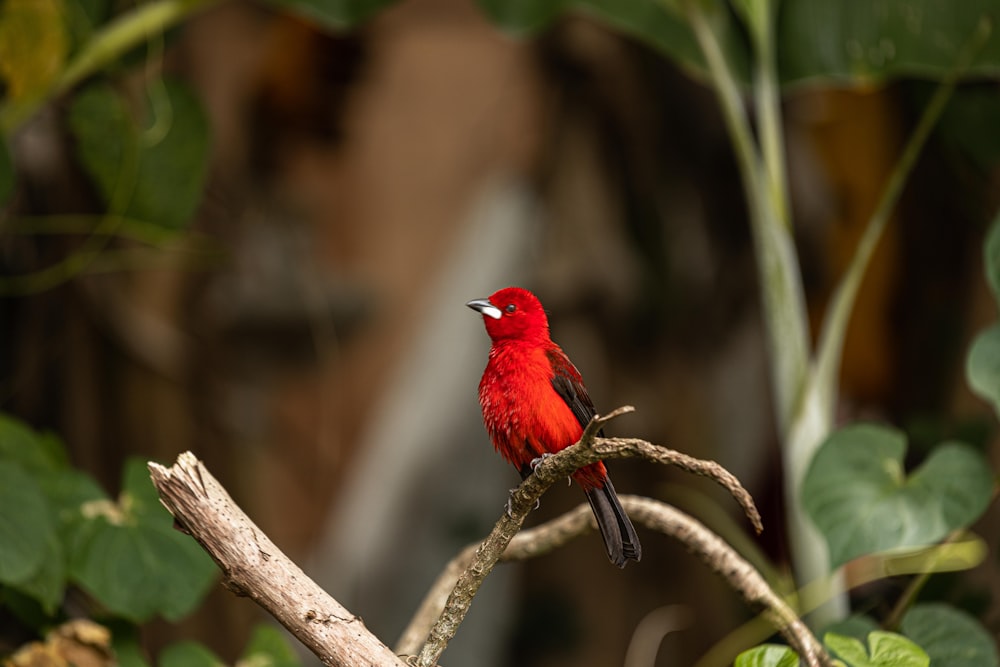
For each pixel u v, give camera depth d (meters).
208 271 11.02
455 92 14.84
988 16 7.43
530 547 5.56
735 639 6.85
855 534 5.69
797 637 5.16
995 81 10.14
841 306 7.17
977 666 5.34
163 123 8.28
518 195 13.44
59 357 9.23
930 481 5.76
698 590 12.91
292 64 13.30
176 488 3.69
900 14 7.66
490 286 13.27
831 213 12.02
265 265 12.70
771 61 7.97
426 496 13.32
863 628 5.59
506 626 13.50
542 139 13.31
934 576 7.31
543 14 8.66
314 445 14.33
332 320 14.55
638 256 12.77
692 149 12.38
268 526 11.70
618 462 13.07
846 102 11.71
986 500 5.64
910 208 11.77
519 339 5.87
